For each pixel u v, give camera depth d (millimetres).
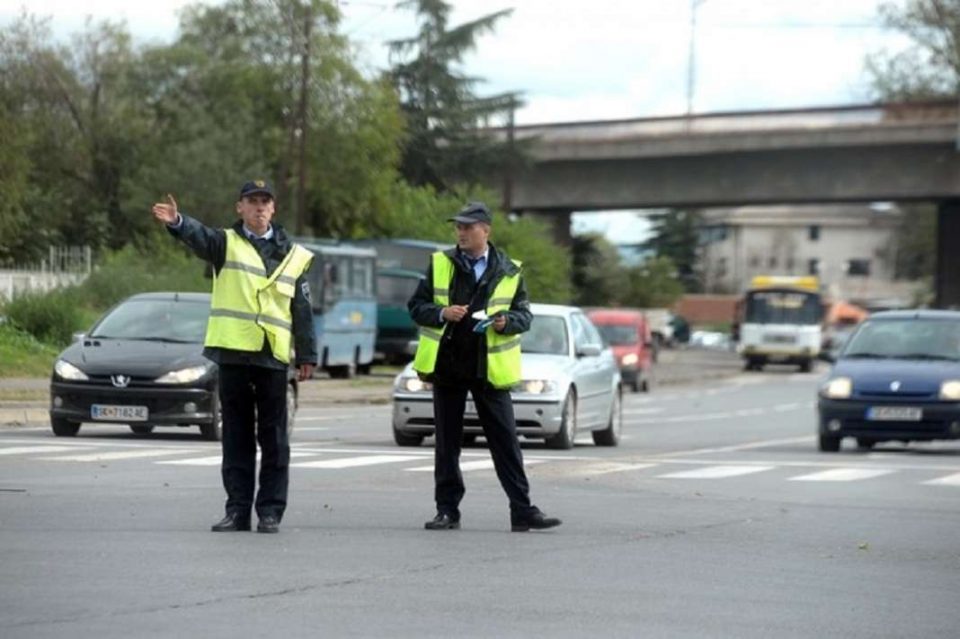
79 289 98562
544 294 153875
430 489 36000
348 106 148250
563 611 21062
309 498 33844
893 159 151125
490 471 41375
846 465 46750
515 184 166750
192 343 50531
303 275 28188
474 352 28641
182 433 53781
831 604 22297
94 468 39188
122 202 137250
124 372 48594
